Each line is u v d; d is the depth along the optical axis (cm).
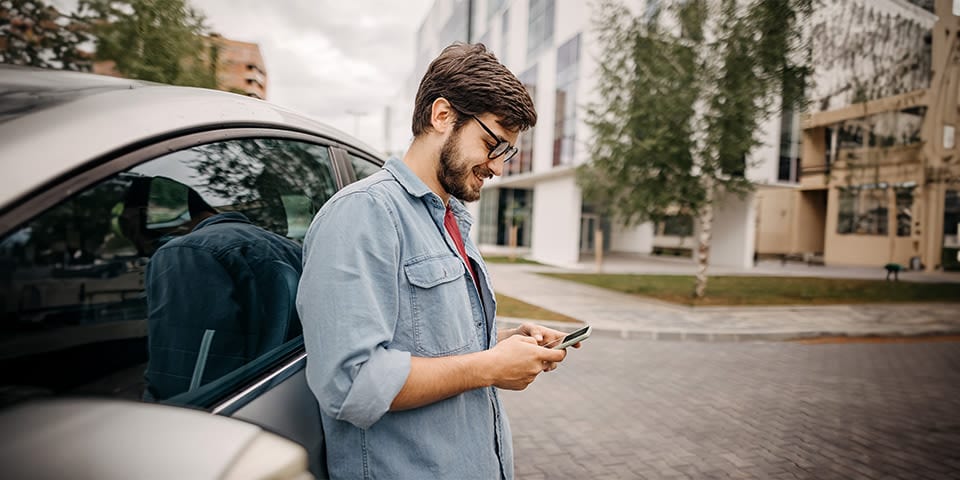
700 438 387
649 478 323
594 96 1877
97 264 75
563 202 2223
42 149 66
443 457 97
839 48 1683
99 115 77
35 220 64
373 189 94
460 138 102
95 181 72
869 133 2625
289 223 134
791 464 345
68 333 70
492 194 3212
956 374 587
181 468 49
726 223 2458
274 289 118
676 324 830
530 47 2472
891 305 1143
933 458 357
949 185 2419
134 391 78
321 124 166
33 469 47
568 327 784
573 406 453
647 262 2581
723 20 1059
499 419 121
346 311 82
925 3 2030
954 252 2466
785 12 986
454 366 92
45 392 66
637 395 486
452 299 99
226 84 797
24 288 64
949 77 2262
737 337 770
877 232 2683
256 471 52
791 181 2095
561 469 334
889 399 488
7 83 79
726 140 1037
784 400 479
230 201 110
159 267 87
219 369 95
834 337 807
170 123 90
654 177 1112
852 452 366
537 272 1816
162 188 88
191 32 695
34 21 550
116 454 49
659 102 1050
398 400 85
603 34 1178
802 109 1055
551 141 2261
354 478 95
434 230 103
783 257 2655
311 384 84
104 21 604
